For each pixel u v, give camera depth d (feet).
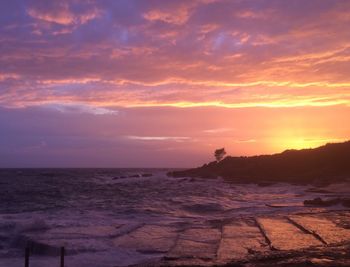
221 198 137.08
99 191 181.78
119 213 93.66
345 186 177.78
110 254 51.01
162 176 378.12
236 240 55.62
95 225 72.43
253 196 146.41
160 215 90.94
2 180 302.04
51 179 327.26
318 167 249.96
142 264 41.75
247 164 315.17
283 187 198.18
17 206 117.29
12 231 64.54
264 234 59.00
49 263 47.80
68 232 64.08
